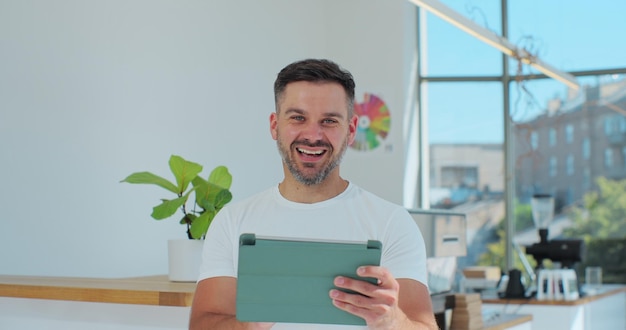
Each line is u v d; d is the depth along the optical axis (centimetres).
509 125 757
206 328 193
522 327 434
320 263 172
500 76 757
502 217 758
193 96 568
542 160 755
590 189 745
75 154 473
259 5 640
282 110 192
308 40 707
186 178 303
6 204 432
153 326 269
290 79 190
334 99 189
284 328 193
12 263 434
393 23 725
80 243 475
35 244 447
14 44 438
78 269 473
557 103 753
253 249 172
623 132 737
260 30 641
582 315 533
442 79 765
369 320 173
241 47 618
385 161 723
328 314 176
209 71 584
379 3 727
